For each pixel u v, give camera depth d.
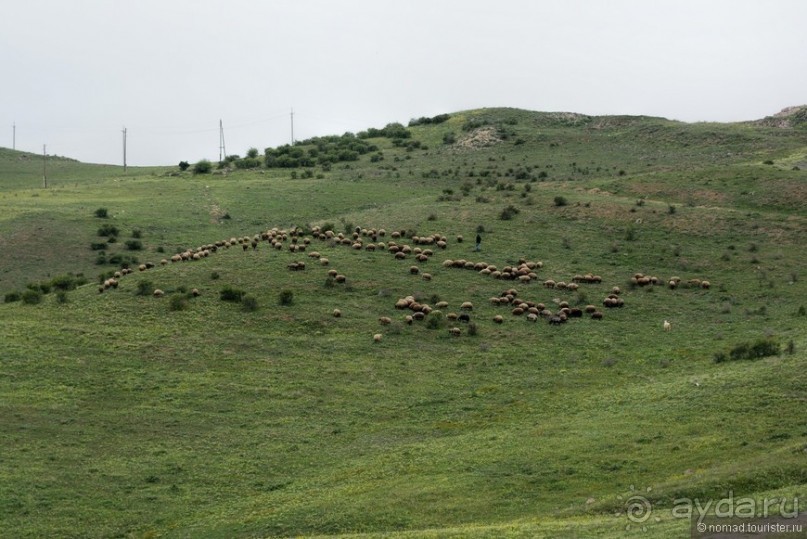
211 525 50.41
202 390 72.25
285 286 95.00
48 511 53.50
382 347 81.50
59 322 85.69
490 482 50.78
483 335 84.75
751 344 74.50
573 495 47.75
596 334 84.88
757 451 49.47
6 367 74.88
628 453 52.44
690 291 97.56
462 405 69.00
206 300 91.00
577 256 107.75
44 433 64.44
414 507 48.50
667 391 64.44
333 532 46.91
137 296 92.38
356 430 65.31
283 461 60.34
